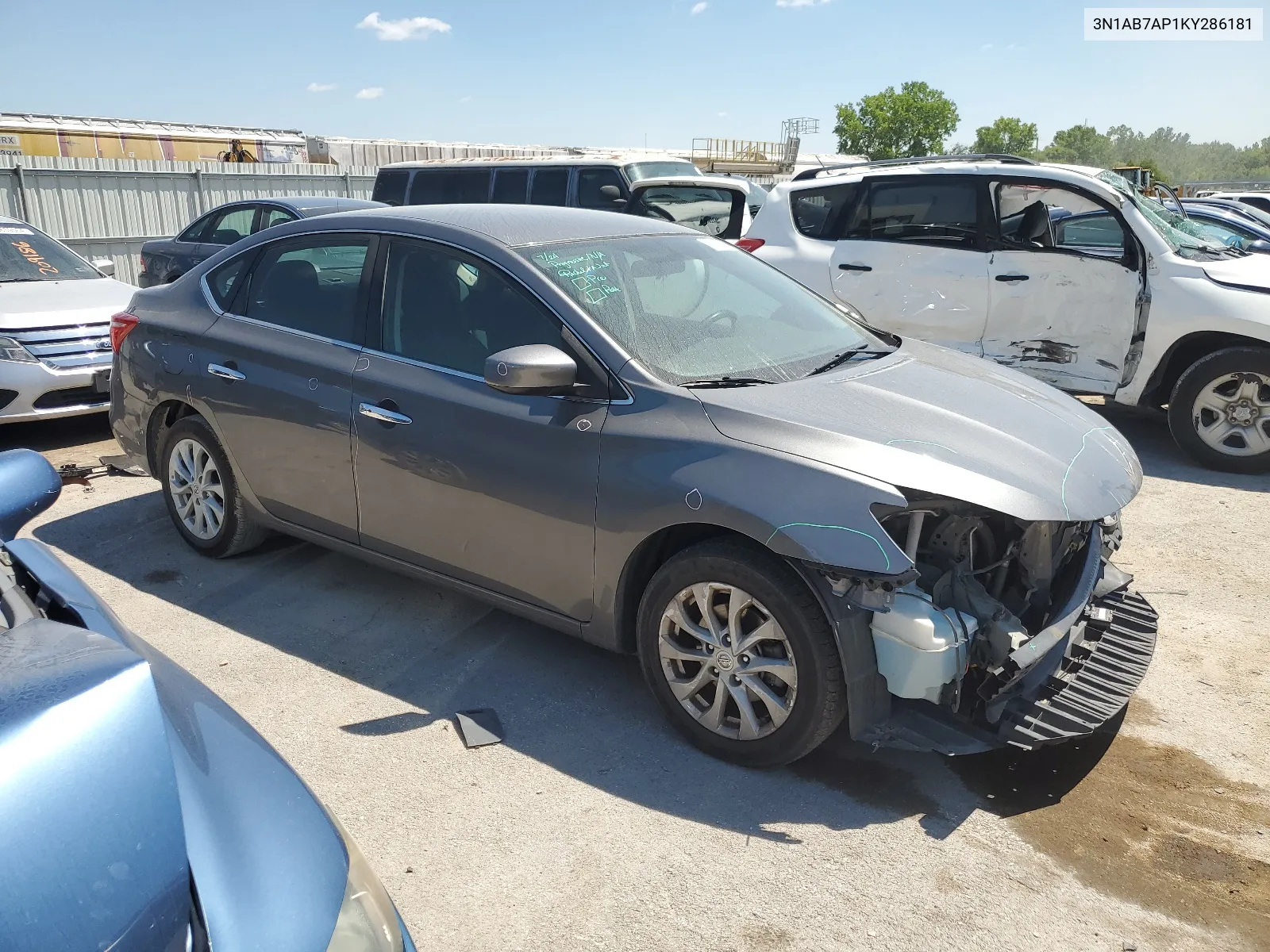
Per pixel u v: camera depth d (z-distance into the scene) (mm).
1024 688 2984
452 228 3770
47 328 6824
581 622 3426
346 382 3863
